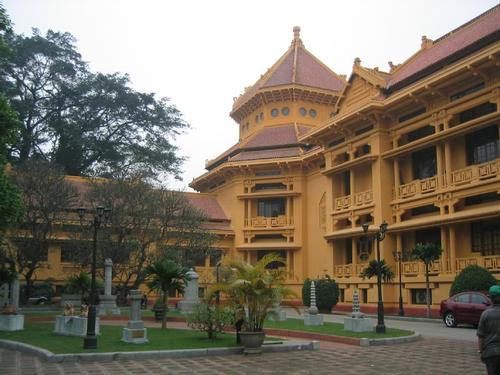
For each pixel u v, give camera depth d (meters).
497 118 28.61
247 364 14.40
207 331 19.28
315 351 17.05
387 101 35.72
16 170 38.69
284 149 52.03
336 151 42.00
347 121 39.25
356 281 38.47
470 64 29.48
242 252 51.34
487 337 8.02
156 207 38.88
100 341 18.42
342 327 23.41
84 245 36.75
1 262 36.81
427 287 30.61
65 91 56.03
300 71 56.47
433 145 33.69
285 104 55.25
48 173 38.88
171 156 58.44
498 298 8.13
